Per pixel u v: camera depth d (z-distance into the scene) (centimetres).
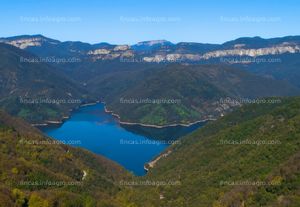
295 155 18312
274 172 17700
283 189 16200
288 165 17450
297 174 16588
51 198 17075
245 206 16412
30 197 16500
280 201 15575
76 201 17650
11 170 19112
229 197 17525
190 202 19888
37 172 19888
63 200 17325
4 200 15275
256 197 16550
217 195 19050
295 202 15012
